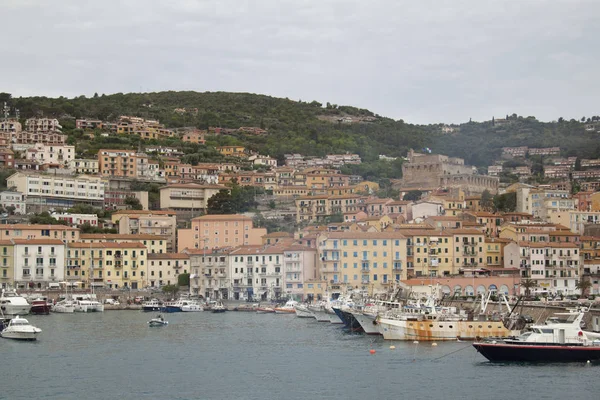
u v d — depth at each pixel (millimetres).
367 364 176500
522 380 156500
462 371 166000
